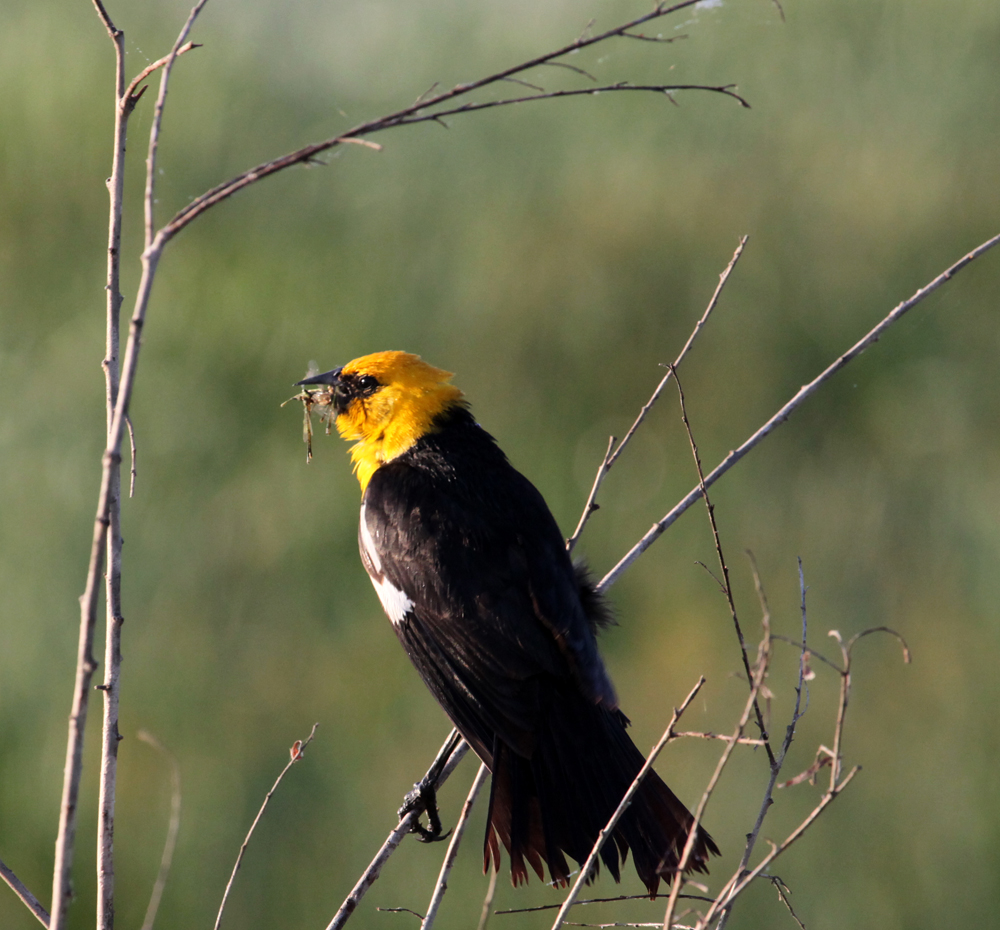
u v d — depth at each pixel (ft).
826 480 48.44
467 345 48.29
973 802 39.42
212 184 48.26
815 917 36.45
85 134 47.67
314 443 45.24
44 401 44.65
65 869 12.64
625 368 48.29
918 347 49.03
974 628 45.55
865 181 49.57
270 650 42.55
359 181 49.32
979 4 50.24
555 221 49.03
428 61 49.78
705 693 43.21
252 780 39.19
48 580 41.39
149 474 43.93
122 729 39.37
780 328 49.01
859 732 41.88
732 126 49.67
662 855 18.29
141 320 12.76
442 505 22.33
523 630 20.81
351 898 18.78
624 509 46.39
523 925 34.78
